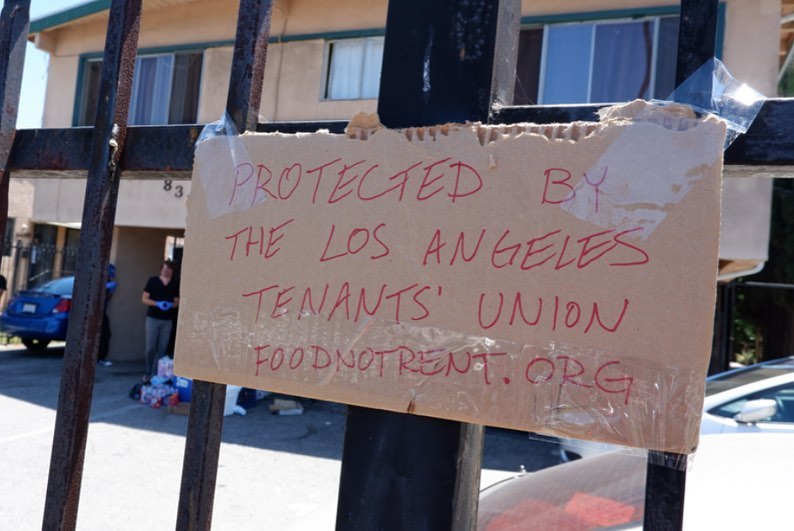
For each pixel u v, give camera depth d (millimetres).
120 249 10625
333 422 7273
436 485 1177
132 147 1519
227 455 5723
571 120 1144
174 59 9859
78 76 10414
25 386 8148
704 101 1024
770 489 1588
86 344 1451
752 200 6316
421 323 1122
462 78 1235
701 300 958
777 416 4102
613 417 992
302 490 4879
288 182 1271
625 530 1791
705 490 1609
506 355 1061
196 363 1323
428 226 1135
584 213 1028
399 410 1128
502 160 1091
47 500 1430
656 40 7148
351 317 1180
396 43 1303
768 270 10484
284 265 1254
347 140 1225
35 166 1659
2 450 5410
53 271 14727
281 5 9062
